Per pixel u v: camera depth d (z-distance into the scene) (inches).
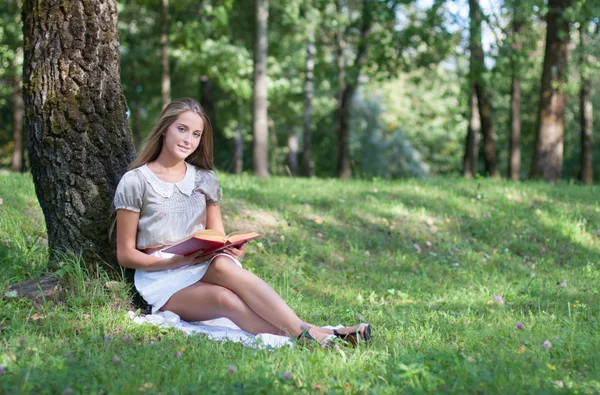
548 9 600.1
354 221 343.9
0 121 1140.5
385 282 267.9
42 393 124.0
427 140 1487.5
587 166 955.3
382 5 621.0
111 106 194.9
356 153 1309.1
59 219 191.0
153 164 183.5
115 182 195.0
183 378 134.9
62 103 188.9
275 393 126.1
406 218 358.0
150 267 179.0
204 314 176.2
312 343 162.2
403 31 636.7
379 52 679.1
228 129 1192.8
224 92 998.4
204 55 679.1
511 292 247.9
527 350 162.6
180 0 688.4
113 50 195.2
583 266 311.4
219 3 680.4
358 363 148.6
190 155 189.8
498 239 350.9
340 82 764.0
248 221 309.4
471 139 810.8
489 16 580.7
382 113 1379.2
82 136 190.2
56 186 190.4
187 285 176.1
